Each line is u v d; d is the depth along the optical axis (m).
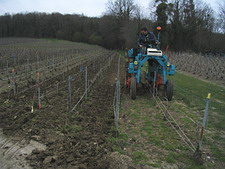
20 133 5.27
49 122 5.87
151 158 4.28
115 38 57.75
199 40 41.34
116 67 20.33
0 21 83.69
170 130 5.61
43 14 87.12
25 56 22.72
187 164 4.12
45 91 9.35
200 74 16.94
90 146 4.60
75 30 73.44
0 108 6.96
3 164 4.05
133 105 7.72
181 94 9.57
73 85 10.66
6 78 12.44
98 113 6.72
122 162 4.06
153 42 8.57
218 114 7.05
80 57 26.53
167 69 8.17
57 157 4.17
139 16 51.31
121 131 5.46
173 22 42.59
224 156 4.47
